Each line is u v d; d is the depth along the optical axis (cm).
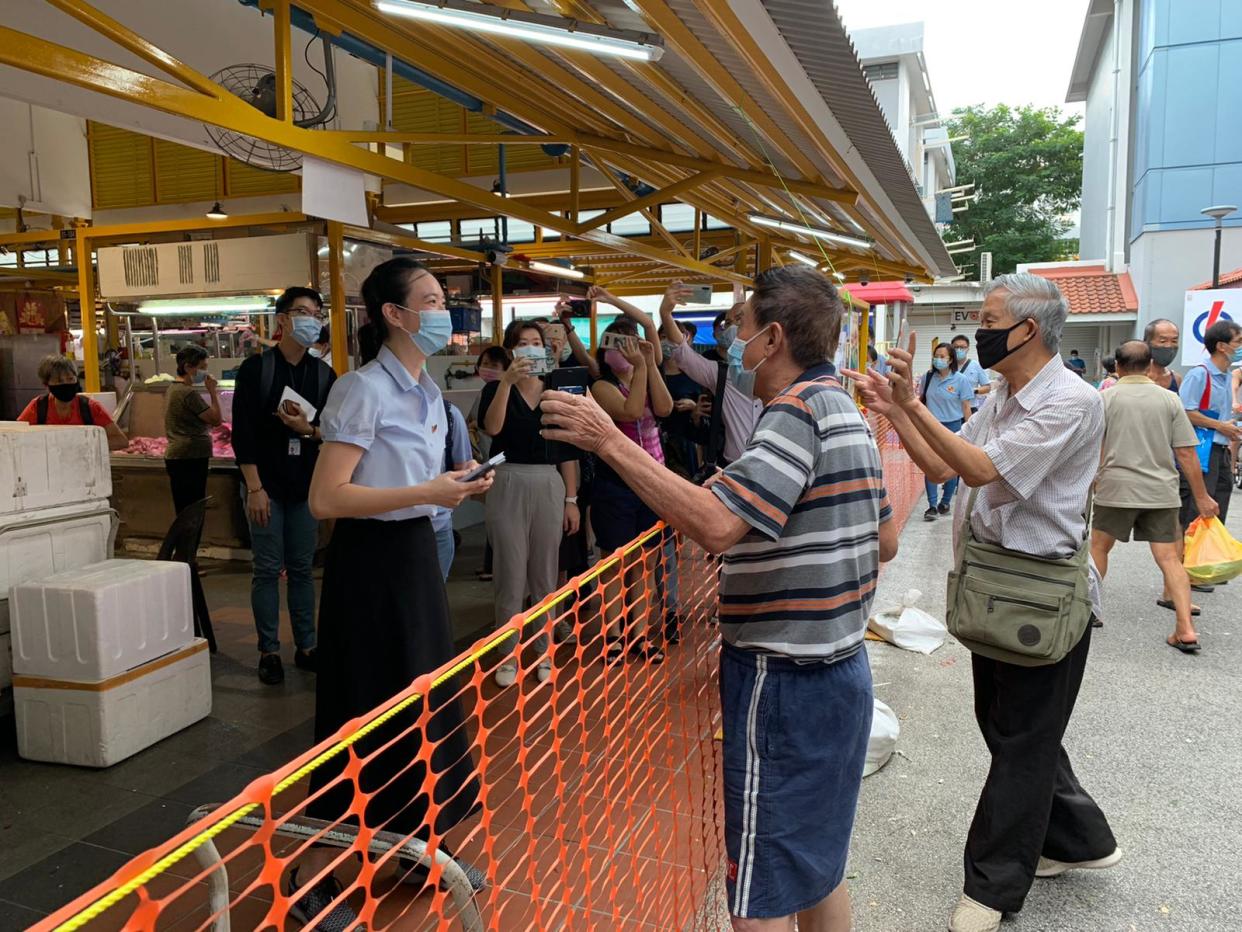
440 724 245
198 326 741
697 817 289
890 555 217
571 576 501
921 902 272
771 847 177
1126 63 2022
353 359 672
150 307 718
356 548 238
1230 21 1634
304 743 366
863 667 188
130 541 708
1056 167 3353
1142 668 466
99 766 340
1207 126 1669
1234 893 274
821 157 495
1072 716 405
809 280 187
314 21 423
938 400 930
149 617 360
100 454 407
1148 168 1722
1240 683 444
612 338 458
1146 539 509
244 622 532
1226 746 374
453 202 971
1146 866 288
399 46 420
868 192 567
